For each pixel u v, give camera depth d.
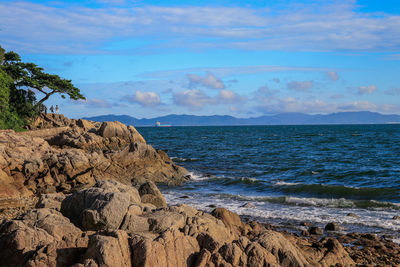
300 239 16.50
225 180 36.53
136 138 56.00
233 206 25.75
